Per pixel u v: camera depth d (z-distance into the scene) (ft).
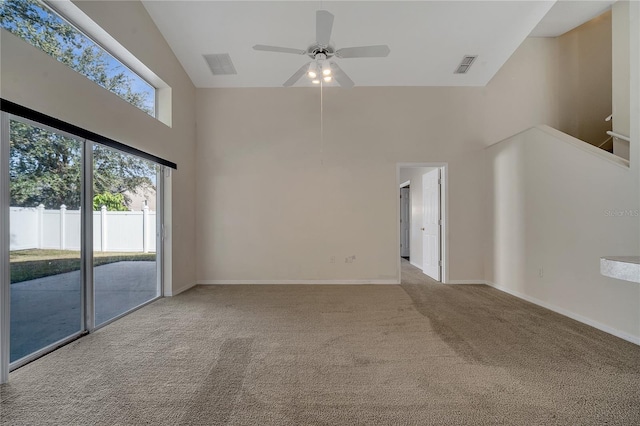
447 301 12.81
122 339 8.80
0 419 5.29
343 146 16.31
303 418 5.33
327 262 16.26
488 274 15.85
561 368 7.09
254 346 8.33
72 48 9.14
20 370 6.98
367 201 16.31
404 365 7.26
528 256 12.81
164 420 5.27
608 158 9.33
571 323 10.08
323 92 16.42
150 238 12.98
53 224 8.24
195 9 11.86
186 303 12.55
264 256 16.31
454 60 14.44
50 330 8.19
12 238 7.20
